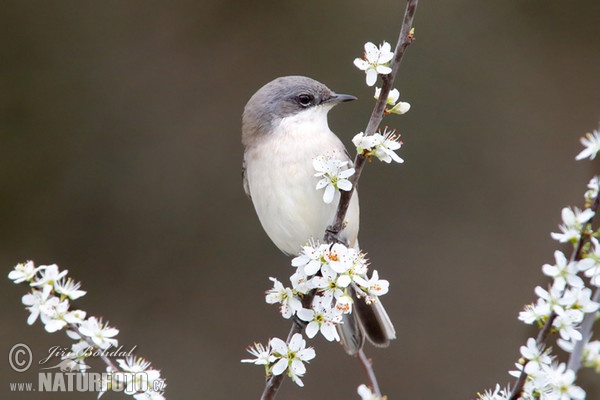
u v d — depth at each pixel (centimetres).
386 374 1263
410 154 1361
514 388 484
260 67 1383
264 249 1347
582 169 1334
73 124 1356
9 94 1342
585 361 465
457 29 1377
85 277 1307
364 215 1348
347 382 1251
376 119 539
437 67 1368
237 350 1284
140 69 1384
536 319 471
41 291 510
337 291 510
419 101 1362
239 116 1378
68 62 1369
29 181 1328
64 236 1319
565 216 454
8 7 1355
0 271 1280
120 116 1370
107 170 1354
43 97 1355
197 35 1396
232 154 1373
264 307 1314
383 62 520
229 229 1352
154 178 1362
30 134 1342
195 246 1342
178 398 1234
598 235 447
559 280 455
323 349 1272
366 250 1336
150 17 1392
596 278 446
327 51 1368
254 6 1394
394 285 1317
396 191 1357
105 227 1335
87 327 520
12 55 1352
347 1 1380
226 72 1388
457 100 1366
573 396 458
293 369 514
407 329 1293
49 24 1366
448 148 1362
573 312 457
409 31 520
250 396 1247
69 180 1341
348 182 548
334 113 1329
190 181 1362
